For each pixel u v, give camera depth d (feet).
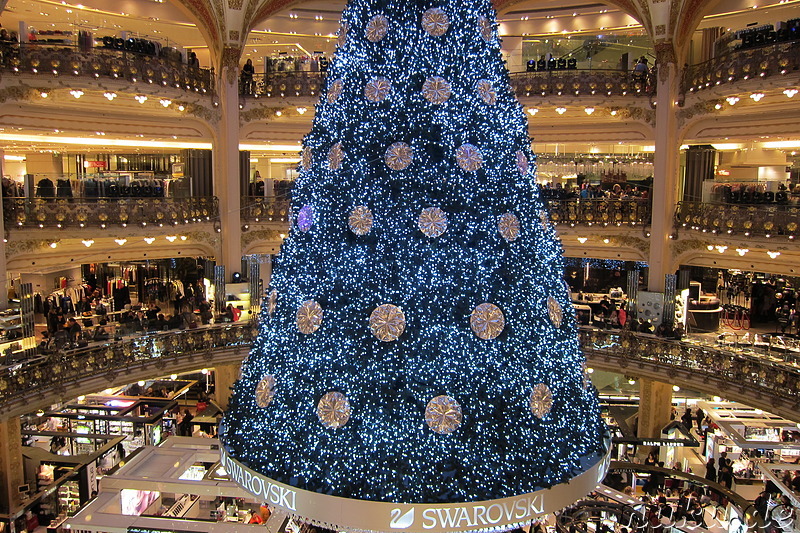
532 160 24.45
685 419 59.62
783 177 65.51
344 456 21.65
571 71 62.13
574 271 81.51
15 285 56.39
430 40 22.48
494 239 22.30
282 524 31.40
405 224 21.74
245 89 65.77
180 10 65.00
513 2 66.08
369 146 22.31
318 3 72.38
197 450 37.68
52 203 52.60
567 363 24.09
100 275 77.56
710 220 56.03
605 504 37.65
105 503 32.76
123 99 59.62
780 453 47.96
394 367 21.38
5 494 46.34
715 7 62.85
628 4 62.13
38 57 50.06
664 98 59.52
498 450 21.57
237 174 65.46
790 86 49.29
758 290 67.41
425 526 20.86
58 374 44.96
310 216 23.61
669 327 56.54
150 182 61.26
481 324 21.44
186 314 58.49
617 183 67.31
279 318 23.99
